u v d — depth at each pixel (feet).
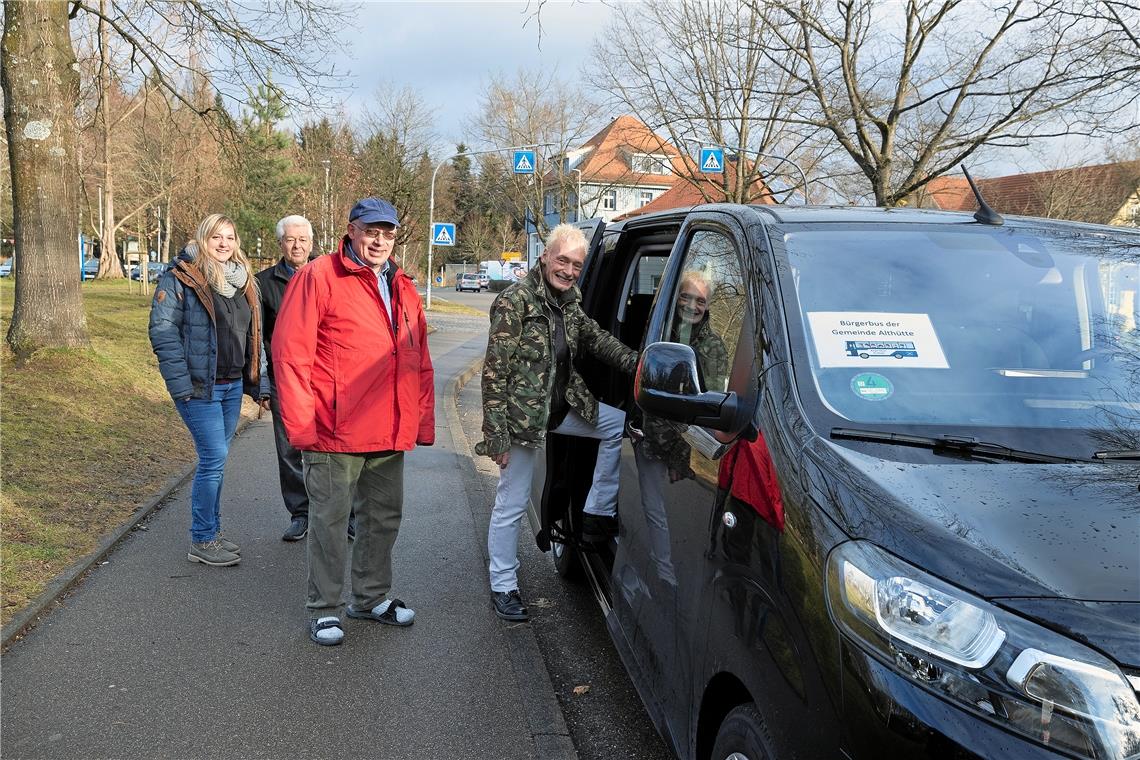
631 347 14.76
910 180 51.80
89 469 20.70
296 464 17.56
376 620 14.32
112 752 10.12
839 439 7.48
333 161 119.85
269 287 17.51
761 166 77.66
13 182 31.60
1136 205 81.46
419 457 26.18
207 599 14.61
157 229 162.71
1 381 27.94
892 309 8.95
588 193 129.59
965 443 7.47
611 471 13.74
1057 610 5.66
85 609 13.97
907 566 6.10
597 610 15.64
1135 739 5.28
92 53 45.88
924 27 49.85
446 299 170.50
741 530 7.84
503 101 135.03
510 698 11.85
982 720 5.51
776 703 6.75
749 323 9.18
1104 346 8.98
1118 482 7.00
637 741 11.42
